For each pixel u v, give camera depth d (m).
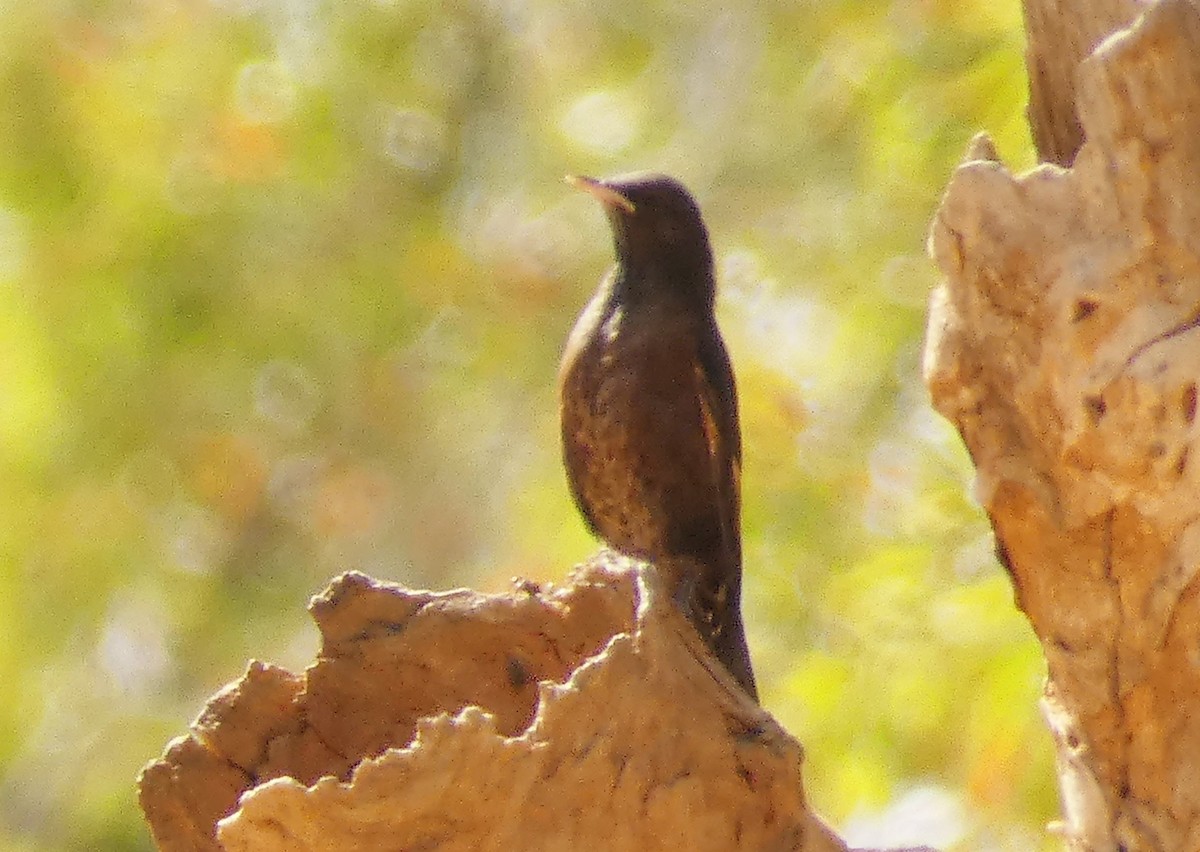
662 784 5.66
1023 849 10.17
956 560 11.00
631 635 5.71
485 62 18.31
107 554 17.33
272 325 17.11
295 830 5.27
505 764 5.42
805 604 11.45
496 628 6.02
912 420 12.11
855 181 13.66
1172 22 5.52
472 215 18.06
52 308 16.69
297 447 17.94
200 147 16.70
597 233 17.50
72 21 16.72
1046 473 5.80
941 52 12.32
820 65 13.96
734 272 13.40
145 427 17.09
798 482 11.97
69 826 17.86
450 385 17.91
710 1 16.73
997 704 10.20
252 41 16.98
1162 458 5.57
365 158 17.59
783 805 5.82
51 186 16.53
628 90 16.70
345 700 6.05
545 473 15.16
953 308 5.85
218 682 18.14
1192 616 5.68
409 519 18.19
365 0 17.61
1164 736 5.84
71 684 18.14
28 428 16.92
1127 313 5.57
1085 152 5.63
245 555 18.30
